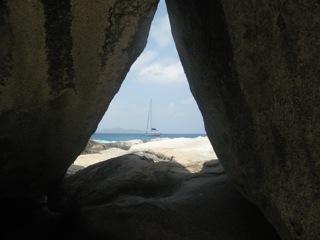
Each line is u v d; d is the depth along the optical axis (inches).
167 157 268.7
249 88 116.8
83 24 113.7
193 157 273.3
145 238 158.2
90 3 110.5
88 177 203.9
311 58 101.0
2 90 118.9
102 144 449.1
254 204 138.2
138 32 121.3
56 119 136.0
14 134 135.7
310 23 101.0
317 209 100.7
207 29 130.0
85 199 190.5
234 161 133.0
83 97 130.0
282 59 106.3
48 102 127.0
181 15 144.9
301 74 102.7
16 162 150.6
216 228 151.8
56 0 108.0
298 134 104.0
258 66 112.9
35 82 120.3
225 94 128.4
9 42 111.3
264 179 117.0
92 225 175.0
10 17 107.7
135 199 175.3
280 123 108.4
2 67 114.7
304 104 102.4
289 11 104.3
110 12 113.9
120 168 202.8
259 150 117.4
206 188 171.8
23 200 190.4
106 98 136.6
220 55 125.7
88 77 125.2
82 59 120.4
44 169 166.4
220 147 144.0
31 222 194.5
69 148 157.3
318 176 100.3
